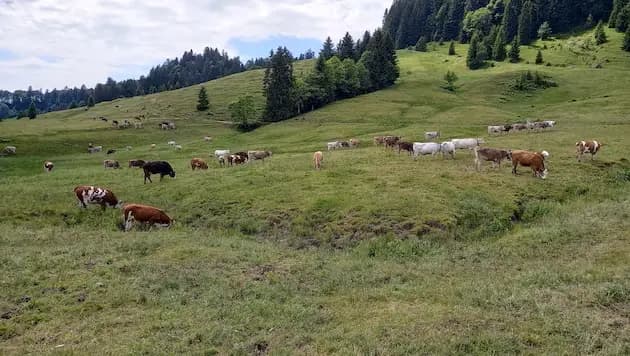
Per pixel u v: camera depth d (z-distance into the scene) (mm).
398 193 24078
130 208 22141
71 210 25234
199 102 113500
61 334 10898
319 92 97938
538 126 52469
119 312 12125
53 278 14305
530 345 10078
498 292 13078
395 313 11750
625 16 146750
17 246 18531
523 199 24578
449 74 110000
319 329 11180
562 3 167375
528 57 139500
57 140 75750
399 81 119312
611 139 41250
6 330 10992
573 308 11703
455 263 16688
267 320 11672
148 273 14977
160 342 10336
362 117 80438
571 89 94938
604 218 20156
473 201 23000
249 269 15961
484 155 30312
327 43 190375
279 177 29656
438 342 10062
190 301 12969
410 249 18359
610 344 9883
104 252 17359
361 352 9844
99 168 47188
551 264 15781
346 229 20938
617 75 100000
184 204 26656
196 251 17531
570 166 31578
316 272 15766
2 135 76688
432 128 59000
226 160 44188
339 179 28125
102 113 125438
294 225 22078
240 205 25078
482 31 175750
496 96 96375
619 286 12609
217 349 10164
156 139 81125
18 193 29688
